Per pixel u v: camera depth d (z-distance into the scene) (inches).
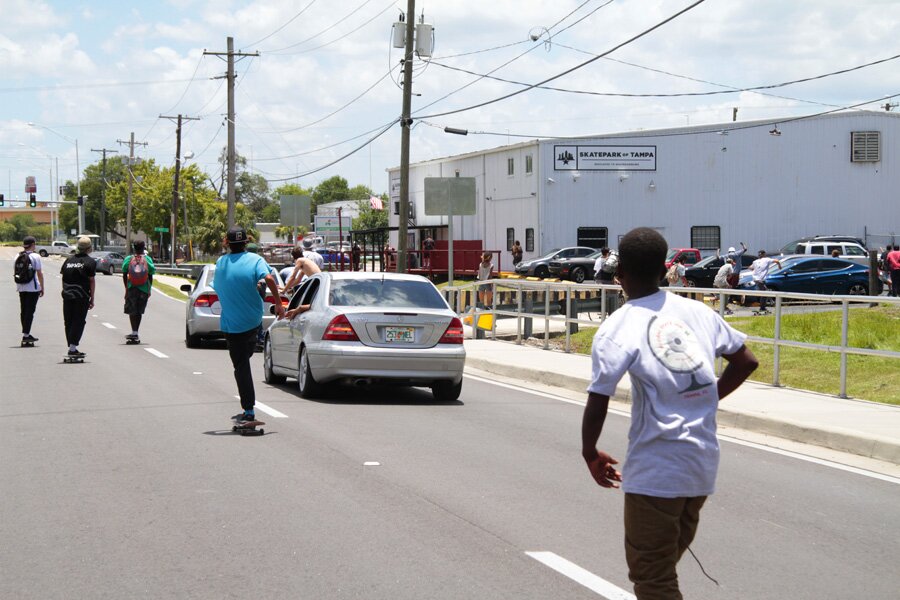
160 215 3885.3
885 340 682.8
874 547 265.3
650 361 160.7
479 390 594.9
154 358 726.5
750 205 1975.9
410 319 513.0
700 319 167.6
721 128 1964.8
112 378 602.2
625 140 1945.1
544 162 1930.4
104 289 1857.8
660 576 161.9
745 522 290.0
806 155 1985.7
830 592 227.6
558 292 876.6
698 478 160.4
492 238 2167.8
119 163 6619.1
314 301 538.0
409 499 306.8
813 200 1991.9
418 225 2573.8
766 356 671.8
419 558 245.4
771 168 1978.3
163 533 265.3
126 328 1016.9
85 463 354.3
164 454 371.6
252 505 295.9
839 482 346.3
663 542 161.0
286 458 366.6
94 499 301.9
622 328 163.6
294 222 1355.8
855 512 303.4
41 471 340.8
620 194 1951.3
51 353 752.3
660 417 160.1
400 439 412.2
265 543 256.8
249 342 412.8
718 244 1972.2
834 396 519.5
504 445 403.5
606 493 320.2
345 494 311.6
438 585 224.7
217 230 3900.1
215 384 581.3
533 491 320.8
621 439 423.5
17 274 804.0
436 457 374.9
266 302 820.0
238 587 221.6
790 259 1364.4
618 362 160.9
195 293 808.3
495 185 2142.0
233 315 407.5
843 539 273.0
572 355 738.2
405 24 1154.7
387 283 539.2
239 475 336.8
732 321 837.8
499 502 305.0
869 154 1993.1
